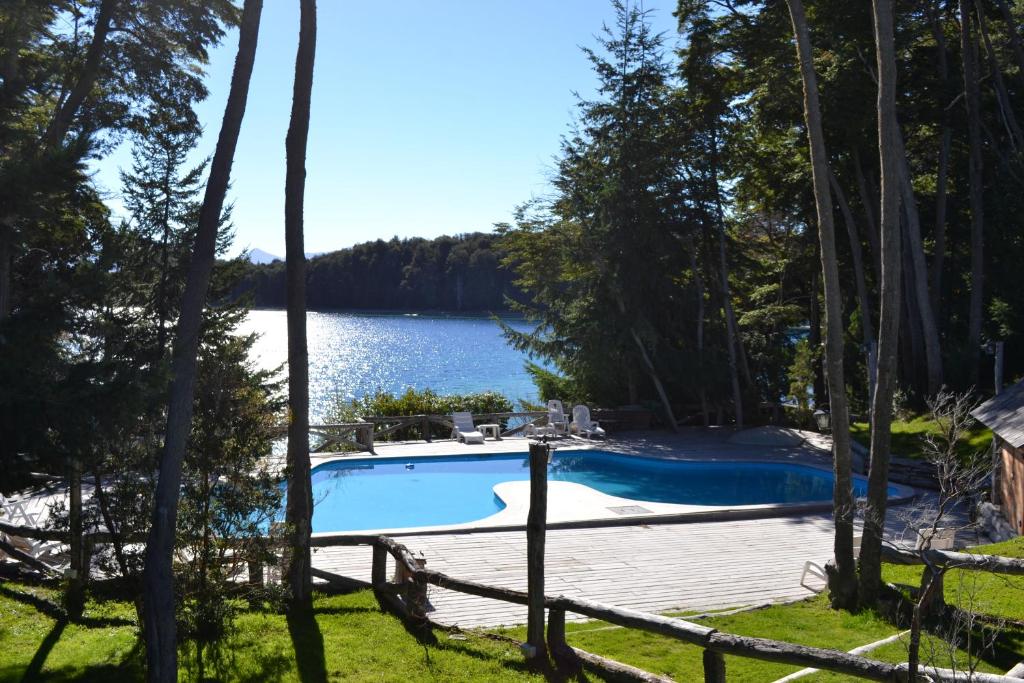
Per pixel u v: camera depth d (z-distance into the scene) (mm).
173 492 7215
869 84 21562
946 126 23688
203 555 8273
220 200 7789
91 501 8086
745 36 22406
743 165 26562
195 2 13586
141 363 7461
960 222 27047
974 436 19062
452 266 117062
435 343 79125
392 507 17031
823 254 9945
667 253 24219
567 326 24812
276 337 83562
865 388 32531
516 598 8297
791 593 10453
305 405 9516
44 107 13828
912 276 25094
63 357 7219
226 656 7848
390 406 24719
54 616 8930
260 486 8570
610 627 9094
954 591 9523
